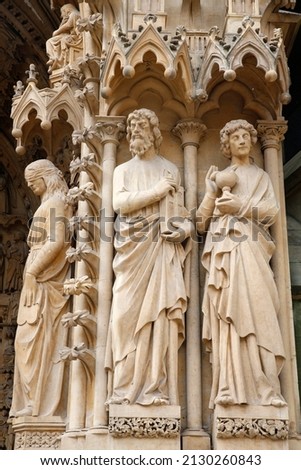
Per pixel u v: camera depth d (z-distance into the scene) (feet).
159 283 17.34
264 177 18.42
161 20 19.94
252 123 19.63
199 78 18.99
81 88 20.66
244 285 17.17
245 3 19.83
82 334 17.89
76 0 24.07
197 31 20.02
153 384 16.61
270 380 16.66
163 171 18.35
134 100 19.43
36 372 19.11
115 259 17.84
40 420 18.53
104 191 18.78
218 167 19.20
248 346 16.83
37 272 19.85
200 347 17.54
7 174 30.96
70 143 21.86
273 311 17.15
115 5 20.36
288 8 20.68
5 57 29.68
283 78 19.02
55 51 23.45
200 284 18.03
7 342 28.94
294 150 23.65
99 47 20.42
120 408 16.38
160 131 19.43
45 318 19.48
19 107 20.81
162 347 16.87
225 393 16.47
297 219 21.91
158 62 18.49
